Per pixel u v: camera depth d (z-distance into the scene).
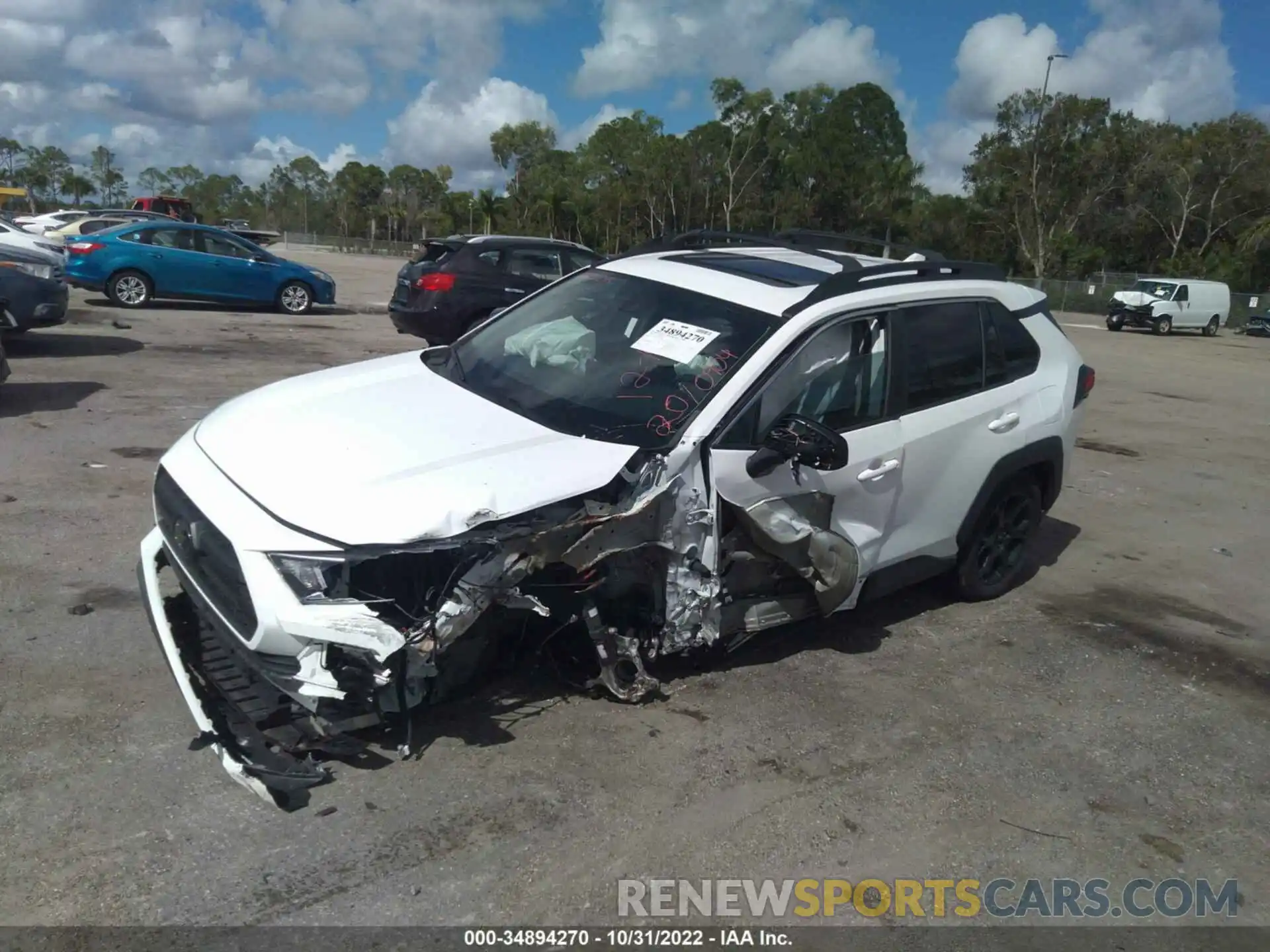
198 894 2.86
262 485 3.45
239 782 3.29
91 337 12.72
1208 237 63.81
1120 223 66.19
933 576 5.30
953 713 4.34
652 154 74.31
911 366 4.77
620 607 4.02
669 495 3.82
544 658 4.16
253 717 3.56
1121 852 3.47
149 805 3.22
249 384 10.16
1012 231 66.94
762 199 73.44
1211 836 3.62
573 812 3.38
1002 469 5.21
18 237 11.88
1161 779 3.97
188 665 3.78
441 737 3.72
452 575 3.35
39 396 8.78
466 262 12.30
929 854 3.37
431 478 3.45
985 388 5.17
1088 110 63.62
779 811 3.51
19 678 3.90
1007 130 64.94
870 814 3.55
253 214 120.00
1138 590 6.10
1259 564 6.78
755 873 3.19
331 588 3.19
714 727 3.99
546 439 3.84
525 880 3.05
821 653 4.79
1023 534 5.73
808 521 4.27
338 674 3.19
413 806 3.33
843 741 4.00
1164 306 33.66
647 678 4.05
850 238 5.83
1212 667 5.05
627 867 3.15
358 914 2.85
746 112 72.81
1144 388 15.91
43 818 3.12
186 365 11.08
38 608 4.52
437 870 3.05
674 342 4.38
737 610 4.29
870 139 75.38
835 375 4.43
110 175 120.31
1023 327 5.51
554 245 13.04
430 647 3.29
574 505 3.56
